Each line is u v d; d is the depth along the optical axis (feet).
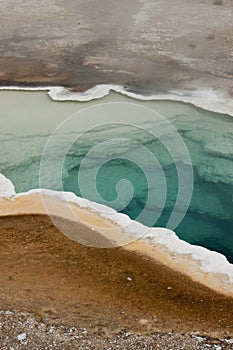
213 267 25.61
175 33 53.78
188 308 23.15
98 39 52.75
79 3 65.57
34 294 23.47
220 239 29.37
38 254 26.17
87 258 25.96
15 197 30.60
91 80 43.91
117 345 20.63
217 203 32.14
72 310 22.61
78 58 48.39
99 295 23.65
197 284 24.58
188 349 20.58
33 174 33.17
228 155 35.12
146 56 48.39
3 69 46.32
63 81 43.88
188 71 45.14
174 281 24.71
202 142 36.42
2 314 22.02
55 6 64.34
